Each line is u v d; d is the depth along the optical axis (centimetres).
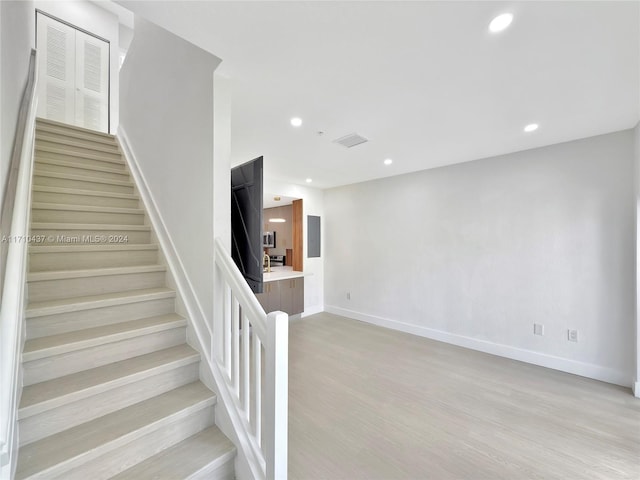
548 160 297
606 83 175
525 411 225
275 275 473
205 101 172
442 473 165
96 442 118
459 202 368
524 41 138
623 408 226
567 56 149
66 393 124
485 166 343
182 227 198
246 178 218
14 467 100
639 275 238
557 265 293
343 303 516
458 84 178
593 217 272
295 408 230
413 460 175
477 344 352
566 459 176
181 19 124
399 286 435
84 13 397
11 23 123
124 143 304
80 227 205
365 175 436
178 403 148
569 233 285
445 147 300
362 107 208
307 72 165
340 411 226
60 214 210
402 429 204
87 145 285
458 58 152
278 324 128
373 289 470
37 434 117
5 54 109
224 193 170
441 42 139
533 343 309
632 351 253
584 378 274
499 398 244
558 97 193
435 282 393
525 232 313
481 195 347
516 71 163
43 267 179
